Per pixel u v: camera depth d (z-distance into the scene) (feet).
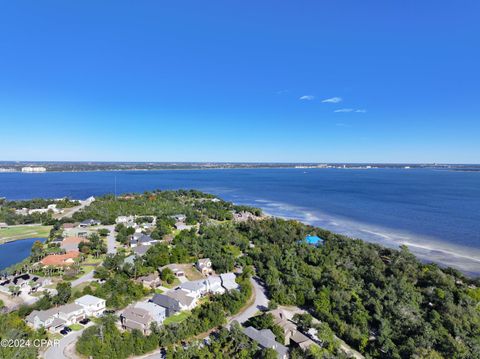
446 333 213.46
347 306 249.14
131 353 192.54
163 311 234.38
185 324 214.90
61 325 221.46
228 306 246.68
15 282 300.20
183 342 205.87
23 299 268.41
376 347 209.97
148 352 195.72
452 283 287.28
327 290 274.36
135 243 434.30
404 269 320.91
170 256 353.72
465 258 411.13
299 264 339.77
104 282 295.07
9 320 212.23
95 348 188.44
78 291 268.62
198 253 372.79
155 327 208.74
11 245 464.24
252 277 321.73
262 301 270.87
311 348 192.03
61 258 345.10
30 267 330.34
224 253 375.86
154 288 288.30
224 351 191.83
